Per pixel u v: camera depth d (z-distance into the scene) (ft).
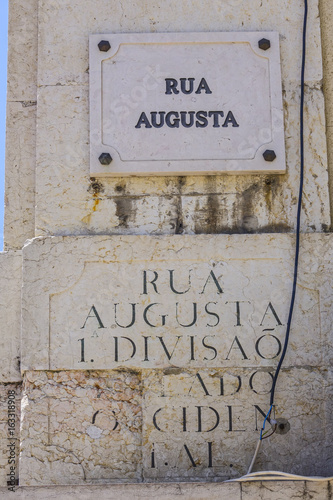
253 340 17.28
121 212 18.11
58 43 18.93
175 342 17.25
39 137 18.45
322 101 18.70
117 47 18.67
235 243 17.70
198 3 19.19
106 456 16.80
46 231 18.01
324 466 16.75
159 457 16.78
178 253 17.65
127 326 17.33
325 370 17.17
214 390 17.07
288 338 17.28
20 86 19.25
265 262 17.65
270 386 17.10
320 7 19.43
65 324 17.35
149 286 17.52
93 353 17.21
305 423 16.93
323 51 19.19
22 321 17.35
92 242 17.71
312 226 18.07
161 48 18.72
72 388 17.12
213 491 15.89
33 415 16.98
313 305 17.47
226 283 17.53
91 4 19.13
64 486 15.92
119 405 17.04
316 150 18.44
